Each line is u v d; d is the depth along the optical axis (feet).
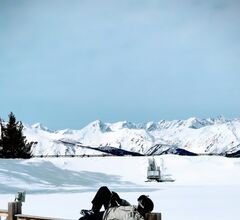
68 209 67.67
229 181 191.62
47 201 83.41
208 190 125.70
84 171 197.57
